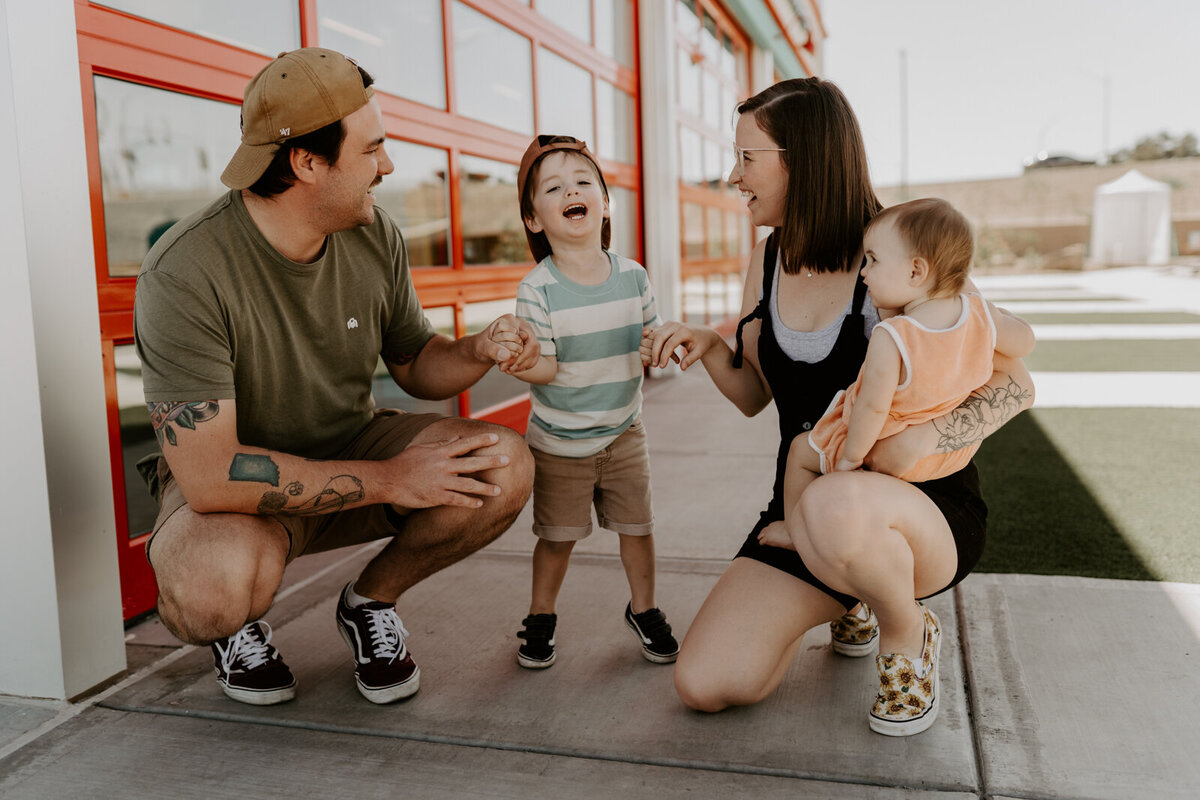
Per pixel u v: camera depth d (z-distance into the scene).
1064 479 3.54
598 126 5.61
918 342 1.49
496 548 2.87
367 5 3.21
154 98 2.37
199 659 2.07
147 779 1.57
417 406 3.65
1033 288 17.22
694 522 3.07
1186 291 15.07
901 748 1.60
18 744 1.69
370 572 1.87
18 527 1.81
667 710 1.78
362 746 1.67
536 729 1.72
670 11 6.34
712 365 2.01
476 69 4.03
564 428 2.01
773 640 1.68
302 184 1.61
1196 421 4.61
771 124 1.73
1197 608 2.17
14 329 1.73
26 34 1.68
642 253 6.48
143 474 1.93
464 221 3.94
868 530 1.50
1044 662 1.92
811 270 1.78
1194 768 1.51
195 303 1.58
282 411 1.82
